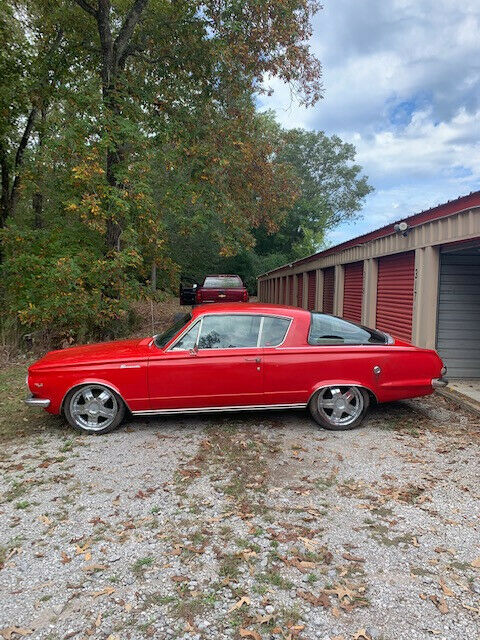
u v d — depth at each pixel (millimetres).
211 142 12250
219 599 2543
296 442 4941
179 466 4328
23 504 3605
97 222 10547
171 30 13039
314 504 3594
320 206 41812
